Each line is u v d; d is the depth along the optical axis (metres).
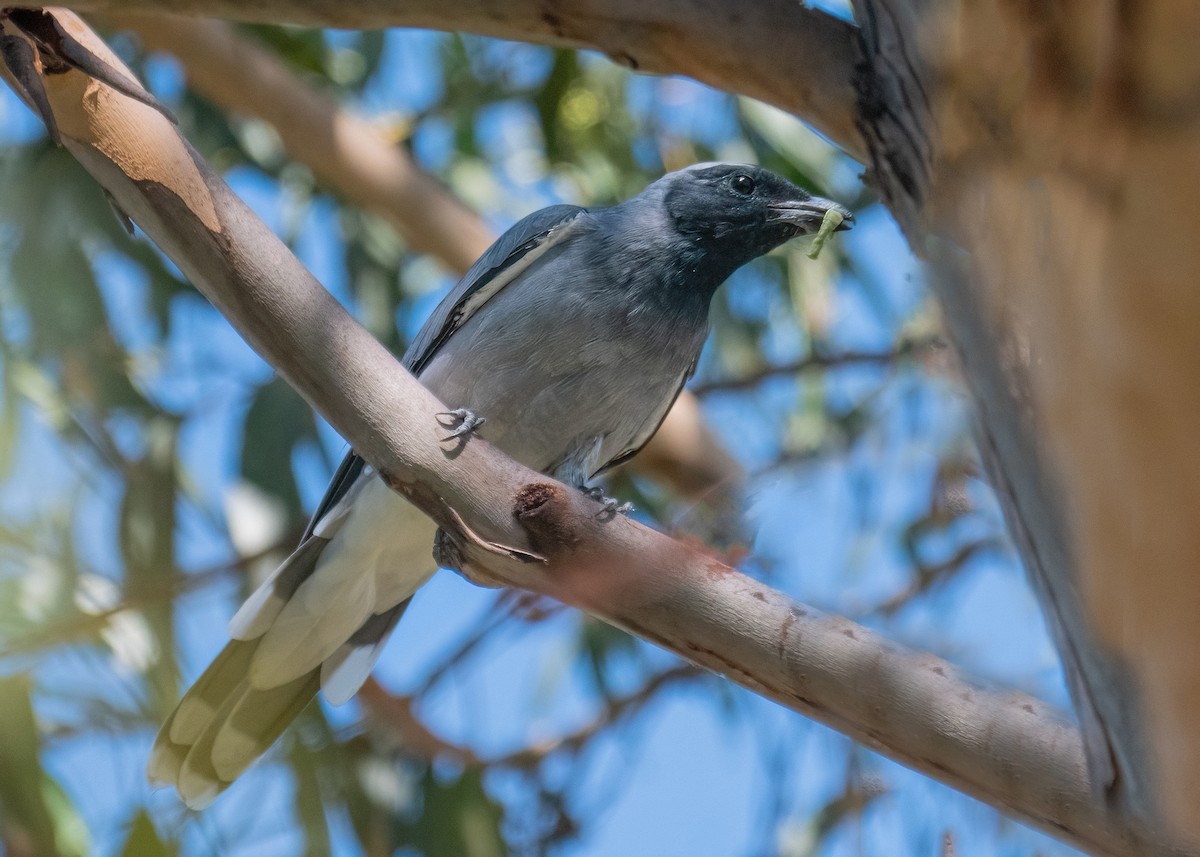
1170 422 2.25
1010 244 2.74
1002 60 2.73
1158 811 3.39
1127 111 2.24
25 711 8.00
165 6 4.77
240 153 11.73
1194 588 2.44
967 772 4.30
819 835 9.71
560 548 4.95
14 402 7.95
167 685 8.80
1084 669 3.17
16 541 8.01
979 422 3.13
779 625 4.64
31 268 9.63
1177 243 2.16
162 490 9.83
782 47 4.29
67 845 7.98
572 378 8.60
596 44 4.60
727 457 10.98
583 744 10.72
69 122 5.12
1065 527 2.82
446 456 5.10
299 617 8.66
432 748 10.14
